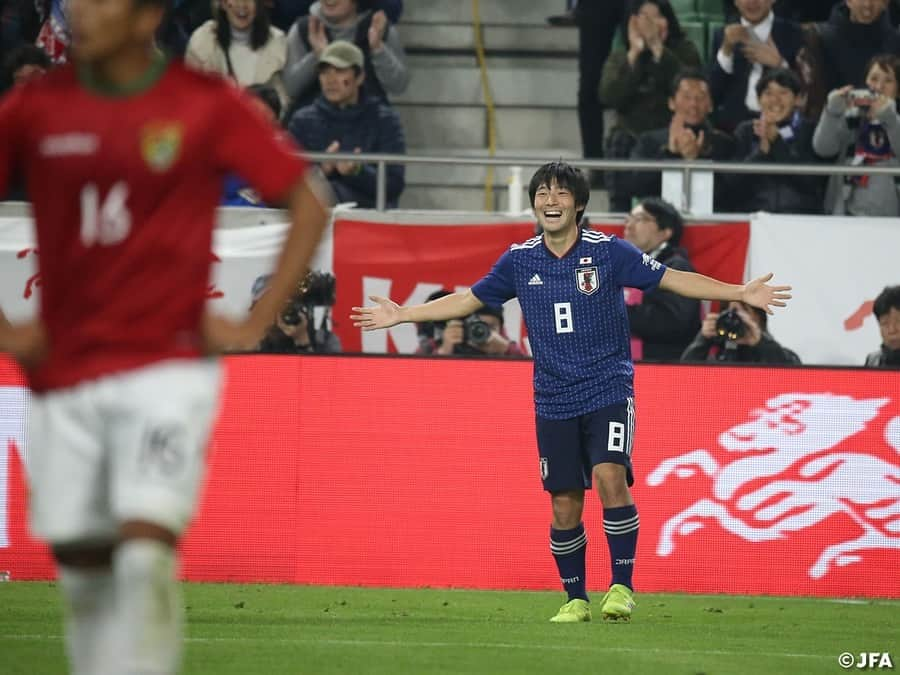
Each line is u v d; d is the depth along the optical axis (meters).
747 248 38.25
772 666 19.33
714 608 27.55
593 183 48.94
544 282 24.61
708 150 42.84
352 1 45.56
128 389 11.05
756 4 44.91
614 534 24.56
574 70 53.66
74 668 11.95
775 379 31.52
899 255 37.94
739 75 44.84
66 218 11.15
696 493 31.36
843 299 38.03
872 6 45.25
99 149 11.01
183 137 11.05
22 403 31.03
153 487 10.91
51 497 11.34
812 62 45.34
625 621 24.55
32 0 45.69
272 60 45.06
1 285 37.84
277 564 31.39
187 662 18.27
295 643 20.48
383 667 18.17
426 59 53.44
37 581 30.67
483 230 38.59
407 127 52.47
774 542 31.36
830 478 31.47
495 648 20.25
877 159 42.44
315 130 43.62
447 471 31.53
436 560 31.45
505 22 54.00
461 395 31.64
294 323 37.16
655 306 37.78
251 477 31.48
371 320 25.39
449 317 25.39
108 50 11.06
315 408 31.61
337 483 31.53
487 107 52.69
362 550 31.45
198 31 45.09
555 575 31.38
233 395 31.53
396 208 42.97
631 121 44.94
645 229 37.25
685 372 31.48
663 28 44.72
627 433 24.44
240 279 38.16
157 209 11.11
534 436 31.59
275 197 11.34
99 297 11.16
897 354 37.75
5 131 11.30
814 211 41.88
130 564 10.78
